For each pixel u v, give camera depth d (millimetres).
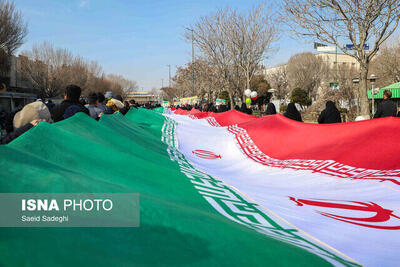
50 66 45312
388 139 3672
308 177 3443
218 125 8422
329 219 2211
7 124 6645
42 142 1909
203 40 26203
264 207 2359
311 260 1385
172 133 6137
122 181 1989
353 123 4270
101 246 1043
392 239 1874
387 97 8148
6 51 33625
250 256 1282
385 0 10891
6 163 1238
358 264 1548
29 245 886
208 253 1225
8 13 31328
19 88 43875
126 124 4820
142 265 1021
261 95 56594
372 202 2570
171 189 2197
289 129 4984
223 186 2840
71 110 3758
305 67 56031
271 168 4016
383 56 37500
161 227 1270
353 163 3533
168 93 80188
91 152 2115
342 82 25547
